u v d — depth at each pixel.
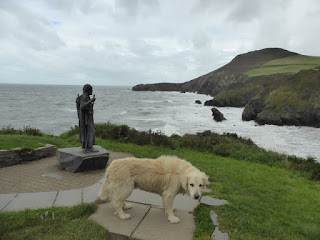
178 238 3.96
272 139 23.78
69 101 72.06
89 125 7.48
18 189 5.84
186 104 69.19
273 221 4.94
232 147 13.14
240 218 4.72
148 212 4.82
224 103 60.81
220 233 4.16
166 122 34.06
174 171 4.37
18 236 3.70
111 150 10.40
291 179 8.80
